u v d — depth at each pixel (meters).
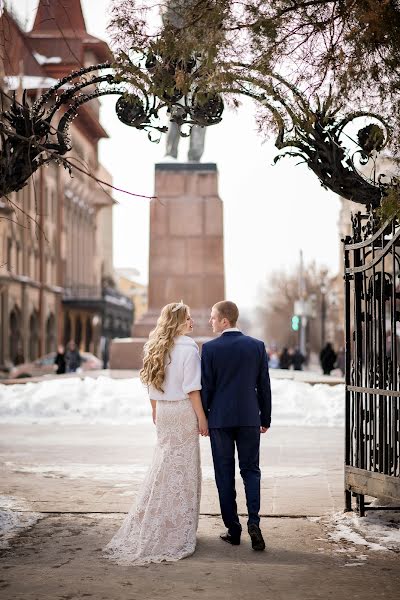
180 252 28.47
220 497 7.78
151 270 28.56
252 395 7.73
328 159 9.23
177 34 7.93
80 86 9.12
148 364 7.61
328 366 41.47
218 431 7.71
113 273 104.31
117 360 30.83
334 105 8.91
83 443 15.80
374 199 9.30
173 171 28.50
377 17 7.33
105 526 8.54
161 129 9.18
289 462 13.32
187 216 28.45
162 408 7.56
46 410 20.97
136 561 7.16
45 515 9.09
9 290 56.81
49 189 67.25
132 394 21.94
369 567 7.03
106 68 9.05
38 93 57.41
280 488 10.84
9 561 7.21
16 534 8.20
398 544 7.81
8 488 10.75
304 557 7.36
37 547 7.70
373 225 8.67
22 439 16.48
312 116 8.79
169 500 7.44
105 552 7.46
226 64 7.98
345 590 6.39
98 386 22.47
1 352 55.84
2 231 54.62
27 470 12.31
